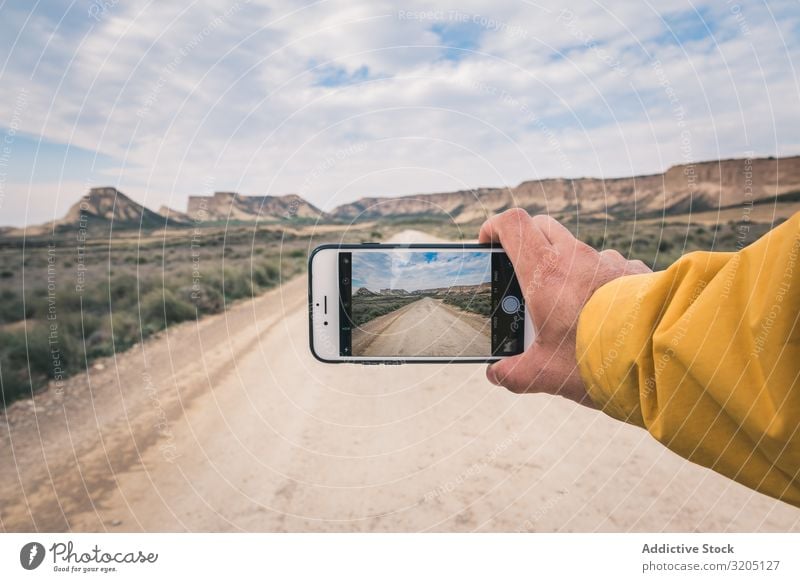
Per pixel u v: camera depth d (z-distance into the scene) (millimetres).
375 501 3633
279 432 4844
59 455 4383
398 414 5246
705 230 16531
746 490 3857
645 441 4680
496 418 5168
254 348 7715
